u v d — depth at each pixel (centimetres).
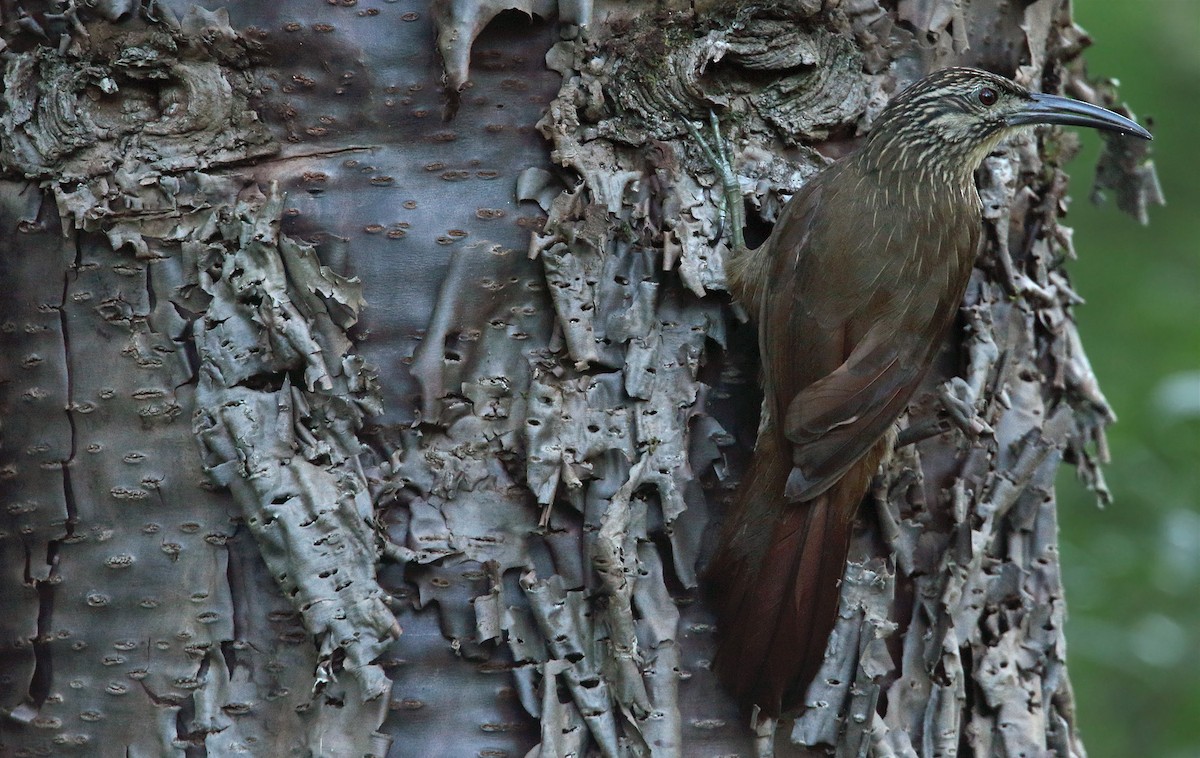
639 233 659
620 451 642
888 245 723
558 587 633
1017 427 767
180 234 637
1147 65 1471
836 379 690
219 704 629
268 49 641
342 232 641
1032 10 799
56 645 650
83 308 646
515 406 643
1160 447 1194
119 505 643
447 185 646
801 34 694
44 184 645
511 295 645
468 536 634
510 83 651
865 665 673
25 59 646
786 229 705
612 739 625
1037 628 762
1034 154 810
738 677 661
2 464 664
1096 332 1307
